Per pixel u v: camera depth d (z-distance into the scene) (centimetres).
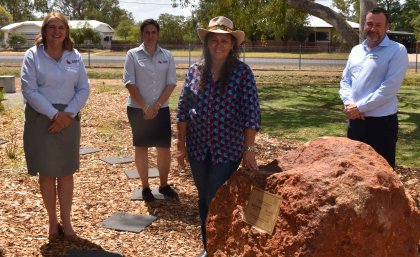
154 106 473
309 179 255
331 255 245
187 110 329
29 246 380
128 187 540
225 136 315
